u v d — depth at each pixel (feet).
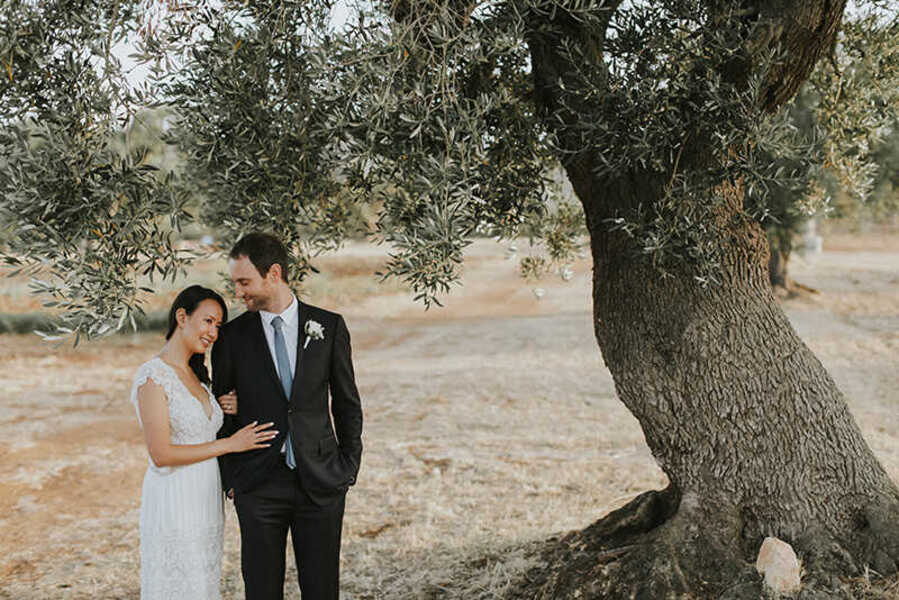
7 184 8.97
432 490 24.07
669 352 13.15
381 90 9.21
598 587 12.80
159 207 9.55
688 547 12.74
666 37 10.00
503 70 11.87
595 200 13.38
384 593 16.06
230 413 11.41
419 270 9.16
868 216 74.02
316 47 9.41
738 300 13.11
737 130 9.87
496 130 10.74
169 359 11.12
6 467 28.09
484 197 10.52
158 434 10.67
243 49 9.93
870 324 60.70
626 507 15.19
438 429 32.63
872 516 12.55
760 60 10.65
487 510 21.75
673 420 13.26
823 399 13.10
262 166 10.30
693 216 10.99
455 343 60.70
